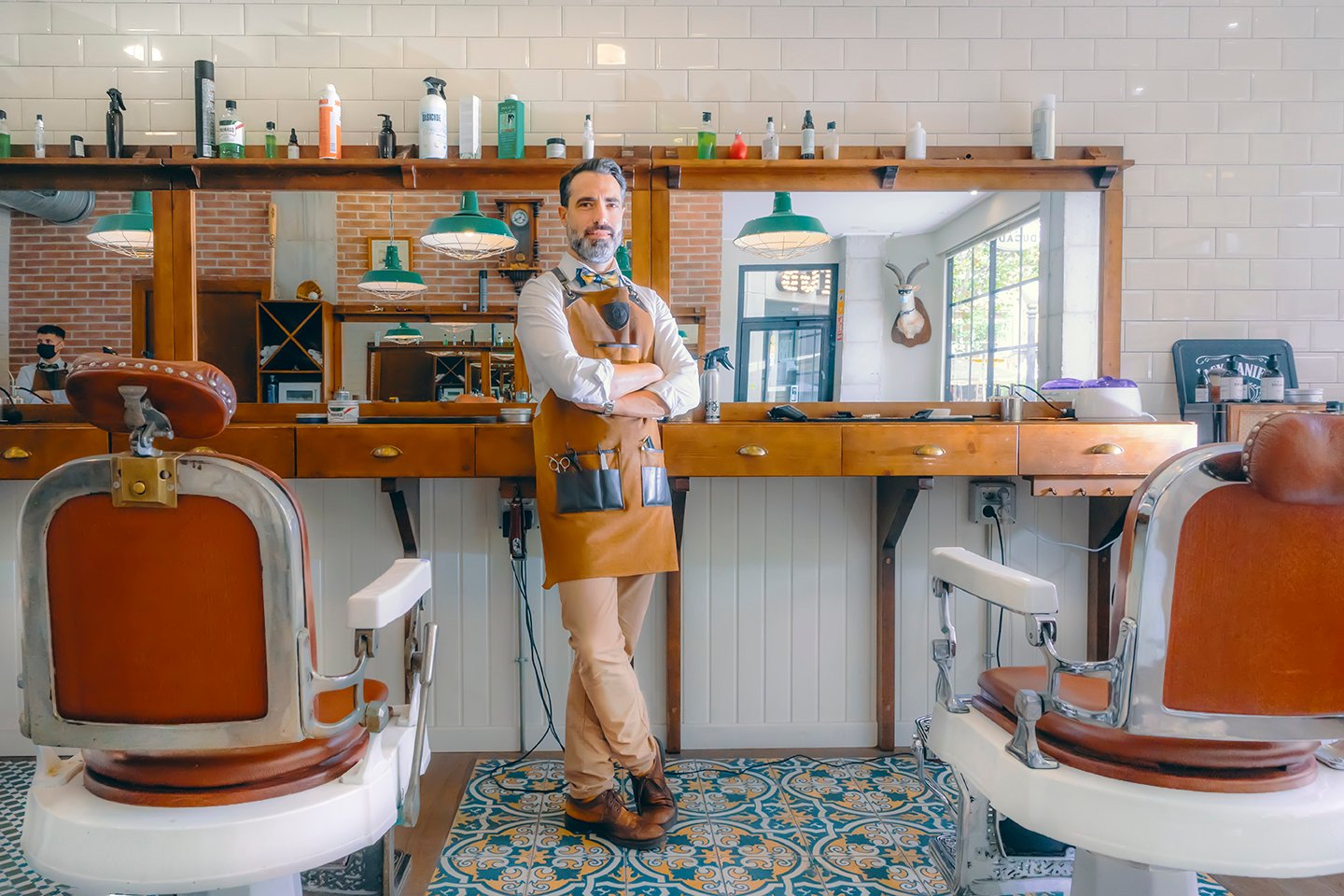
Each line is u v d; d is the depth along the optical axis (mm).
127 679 1253
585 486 2080
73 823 1260
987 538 2939
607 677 2100
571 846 2205
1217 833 1236
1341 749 1393
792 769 2715
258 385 2830
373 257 2834
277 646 1242
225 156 2727
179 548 1227
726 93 2871
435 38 2836
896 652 2934
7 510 2803
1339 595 1232
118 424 1260
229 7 2807
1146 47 2902
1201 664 1230
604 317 2158
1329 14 2918
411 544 2682
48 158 2689
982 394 2906
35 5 2781
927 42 2885
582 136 2852
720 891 1995
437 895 1972
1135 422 2525
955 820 1881
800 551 2904
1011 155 2887
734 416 2854
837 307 2865
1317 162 2939
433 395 2854
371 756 1398
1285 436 1129
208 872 1247
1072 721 1383
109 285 2801
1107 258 2896
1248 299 2943
